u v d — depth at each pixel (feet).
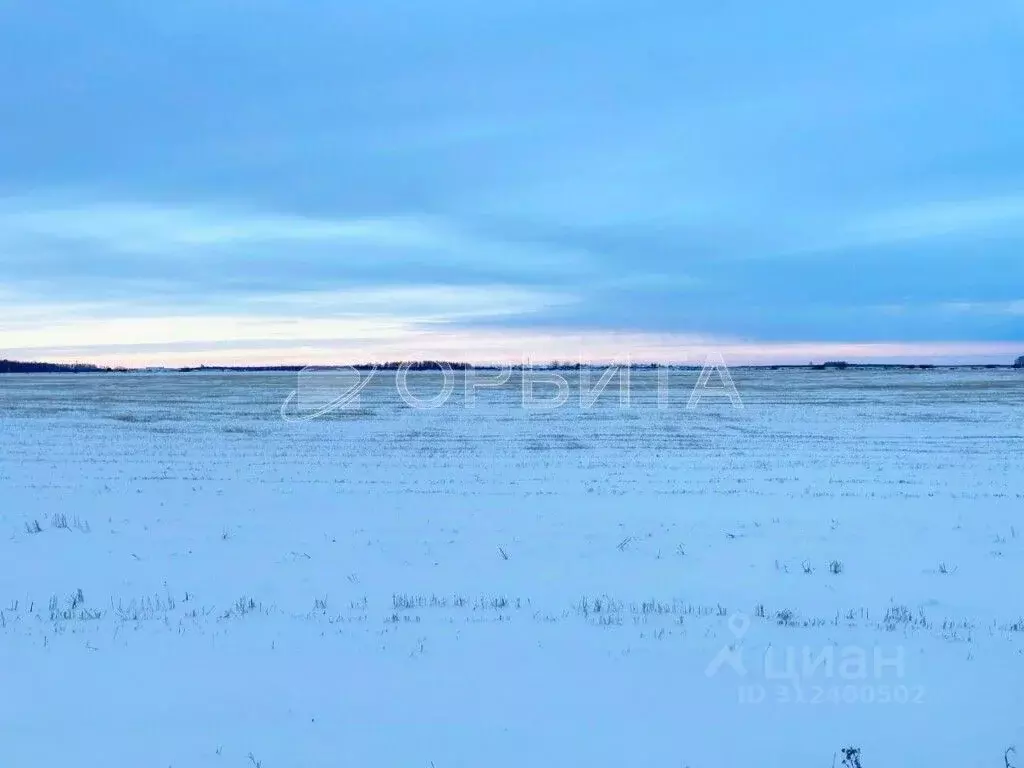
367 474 70.79
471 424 121.70
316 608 31.42
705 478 67.92
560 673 24.41
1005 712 21.63
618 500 57.06
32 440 98.48
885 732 20.48
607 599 32.68
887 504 54.85
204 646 26.81
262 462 78.95
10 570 37.65
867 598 33.01
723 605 31.91
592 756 19.25
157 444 95.04
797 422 123.13
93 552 41.32
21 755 19.40
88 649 26.48
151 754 19.44
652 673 24.40
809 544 43.04
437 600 32.42
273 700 22.48
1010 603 32.30
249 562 39.34
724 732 20.52
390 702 22.34
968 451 87.30
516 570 37.88
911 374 329.72
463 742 19.97
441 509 53.83
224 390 221.46
